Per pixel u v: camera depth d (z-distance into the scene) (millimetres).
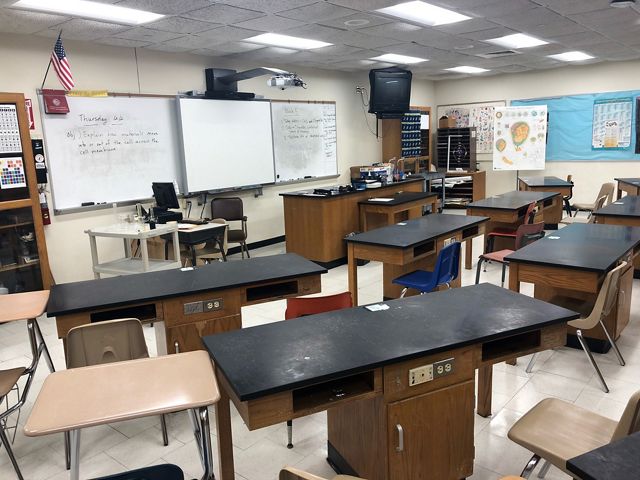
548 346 2230
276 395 1682
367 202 6281
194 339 2799
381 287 5395
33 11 4188
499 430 2670
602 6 4824
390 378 1866
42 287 4957
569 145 9711
